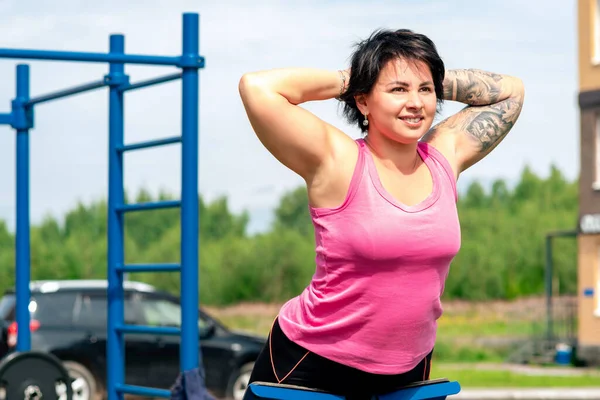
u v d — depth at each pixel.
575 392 25.84
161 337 19.91
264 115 4.54
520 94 5.17
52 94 11.10
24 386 9.75
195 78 9.79
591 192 39.97
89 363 19.27
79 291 19.59
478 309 70.06
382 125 4.55
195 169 9.76
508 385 28.33
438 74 4.65
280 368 4.79
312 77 4.64
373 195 4.48
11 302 19.56
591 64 40.19
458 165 4.95
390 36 4.61
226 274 75.75
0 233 83.94
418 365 4.84
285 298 75.19
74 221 94.94
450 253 4.52
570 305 45.03
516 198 120.50
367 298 4.51
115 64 10.55
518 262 80.88
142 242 108.88
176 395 9.57
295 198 129.75
